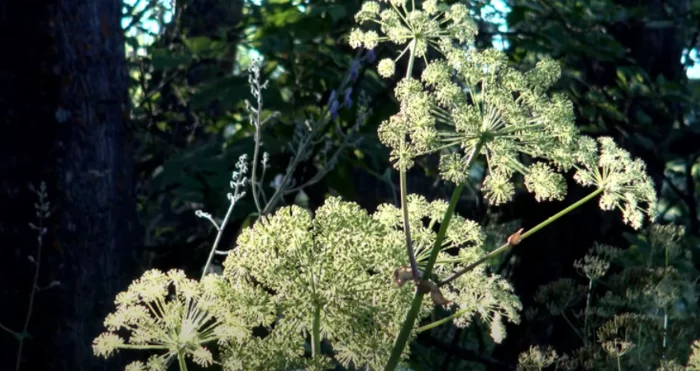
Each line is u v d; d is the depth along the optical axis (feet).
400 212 4.71
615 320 8.02
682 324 8.38
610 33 18.88
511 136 4.02
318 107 15.31
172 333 4.07
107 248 11.59
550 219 4.08
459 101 4.04
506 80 4.03
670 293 8.68
